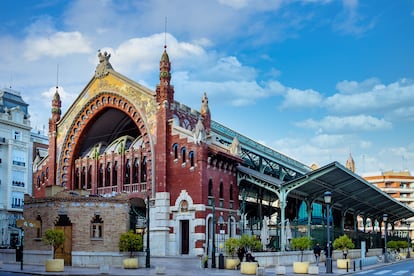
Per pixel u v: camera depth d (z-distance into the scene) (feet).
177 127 198.39
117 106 217.56
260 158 242.99
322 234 229.45
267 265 157.79
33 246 151.43
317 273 133.49
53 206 146.72
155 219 195.31
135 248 144.97
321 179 197.06
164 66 203.51
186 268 141.90
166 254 190.60
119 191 212.64
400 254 263.70
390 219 383.65
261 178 204.23
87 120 229.66
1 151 297.94
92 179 224.94
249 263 127.54
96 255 143.33
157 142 200.85
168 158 198.39
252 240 147.74
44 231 148.05
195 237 186.60
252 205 255.91
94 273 122.83
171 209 194.29
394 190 586.45
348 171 194.08
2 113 301.02
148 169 202.18
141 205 215.51
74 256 143.64
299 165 297.94
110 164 220.64
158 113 202.39
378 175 596.70
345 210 275.18
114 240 145.07
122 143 218.59
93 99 226.58
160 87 203.10
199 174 189.78
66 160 235.40
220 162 202.39
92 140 238.27
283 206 195.62
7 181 297.33
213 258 143.13
